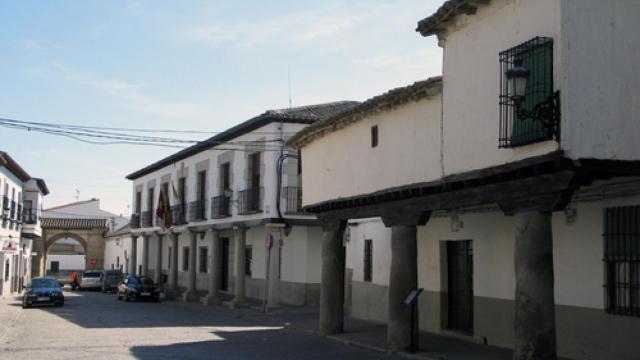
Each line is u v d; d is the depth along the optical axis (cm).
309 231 2705
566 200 891
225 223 2966
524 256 931
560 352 1196
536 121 894
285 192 2598
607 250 1105
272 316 2380
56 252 7644
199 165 3453
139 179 4703
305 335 1734
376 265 1948
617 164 880
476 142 1059
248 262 3169
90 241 6191
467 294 1552
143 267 4353
